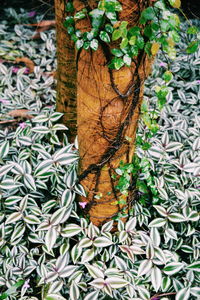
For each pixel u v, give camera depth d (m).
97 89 0.59
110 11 0.49
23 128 0.97
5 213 0.84
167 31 0.59
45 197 0.91
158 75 1.28
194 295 0.69
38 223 0.77
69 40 0.78
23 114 1.13
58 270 0.72
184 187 0.92
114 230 0.83
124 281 0.69
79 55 0.58
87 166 0.72
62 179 0.85
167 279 0.73
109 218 0.80
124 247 0.75
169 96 1.10
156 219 0.79
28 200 0.83
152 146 0.85
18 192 0.89
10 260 0.75
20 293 0.73
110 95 0.59
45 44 1.51
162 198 0.83
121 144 0.67
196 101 1.17
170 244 0.81
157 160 0.89
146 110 0.67
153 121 0.70
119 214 0.79
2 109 1.14
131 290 0.69
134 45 0.53
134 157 0.76
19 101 1.14
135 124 0.67
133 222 0.79
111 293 0.67
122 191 0.72
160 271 0.71
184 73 1.33
